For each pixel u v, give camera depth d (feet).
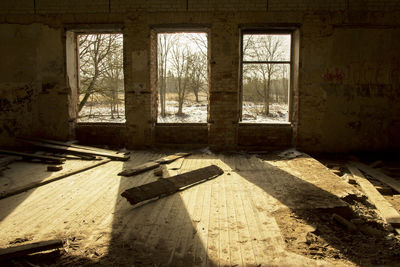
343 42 25.34
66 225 12.07
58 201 14.70
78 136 28.17
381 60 25.34
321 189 16.03
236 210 13.52
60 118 27.35
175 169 20.40
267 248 10.34
